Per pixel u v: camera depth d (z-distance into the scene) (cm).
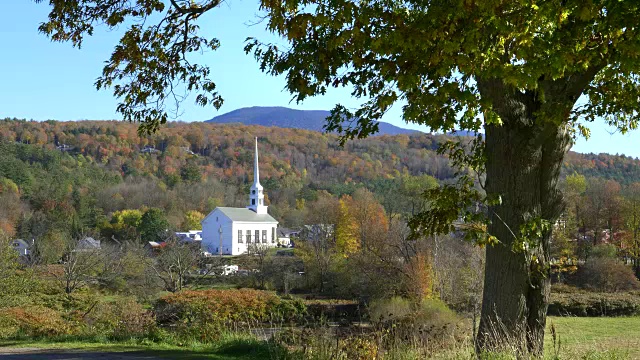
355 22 874
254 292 3381
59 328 1847
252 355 1141
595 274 5056
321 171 16200
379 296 3759
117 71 1157
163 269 4884
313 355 1046
